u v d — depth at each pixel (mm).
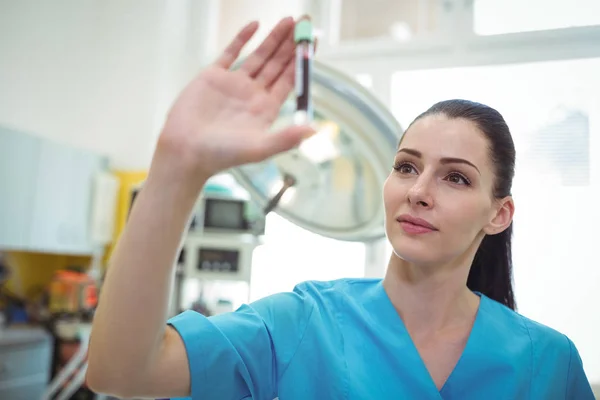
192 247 2279
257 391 690
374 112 958
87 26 3057
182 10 3107
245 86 577
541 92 2375
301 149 1034
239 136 513
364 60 2742
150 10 2988
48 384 2336
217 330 657
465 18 2584
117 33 3027
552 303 2232
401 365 724
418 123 756
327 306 798
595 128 2258
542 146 2309
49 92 3062
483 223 743
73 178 2664
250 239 2303
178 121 532
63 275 2637
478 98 2486
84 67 3037
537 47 2412
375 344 751
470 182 720
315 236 2707
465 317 787
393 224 717
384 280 816
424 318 763
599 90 2287
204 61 3162
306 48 614
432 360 747
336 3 2947
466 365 732
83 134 3002
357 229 1084
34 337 2232
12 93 3051
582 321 2193
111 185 2834
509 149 763
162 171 532
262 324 719
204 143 518
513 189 2314
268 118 578
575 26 2367
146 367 553
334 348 742
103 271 2859
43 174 2486
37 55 3088
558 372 774
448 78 2566
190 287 2641
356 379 715
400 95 2646
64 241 2605
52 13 3092
